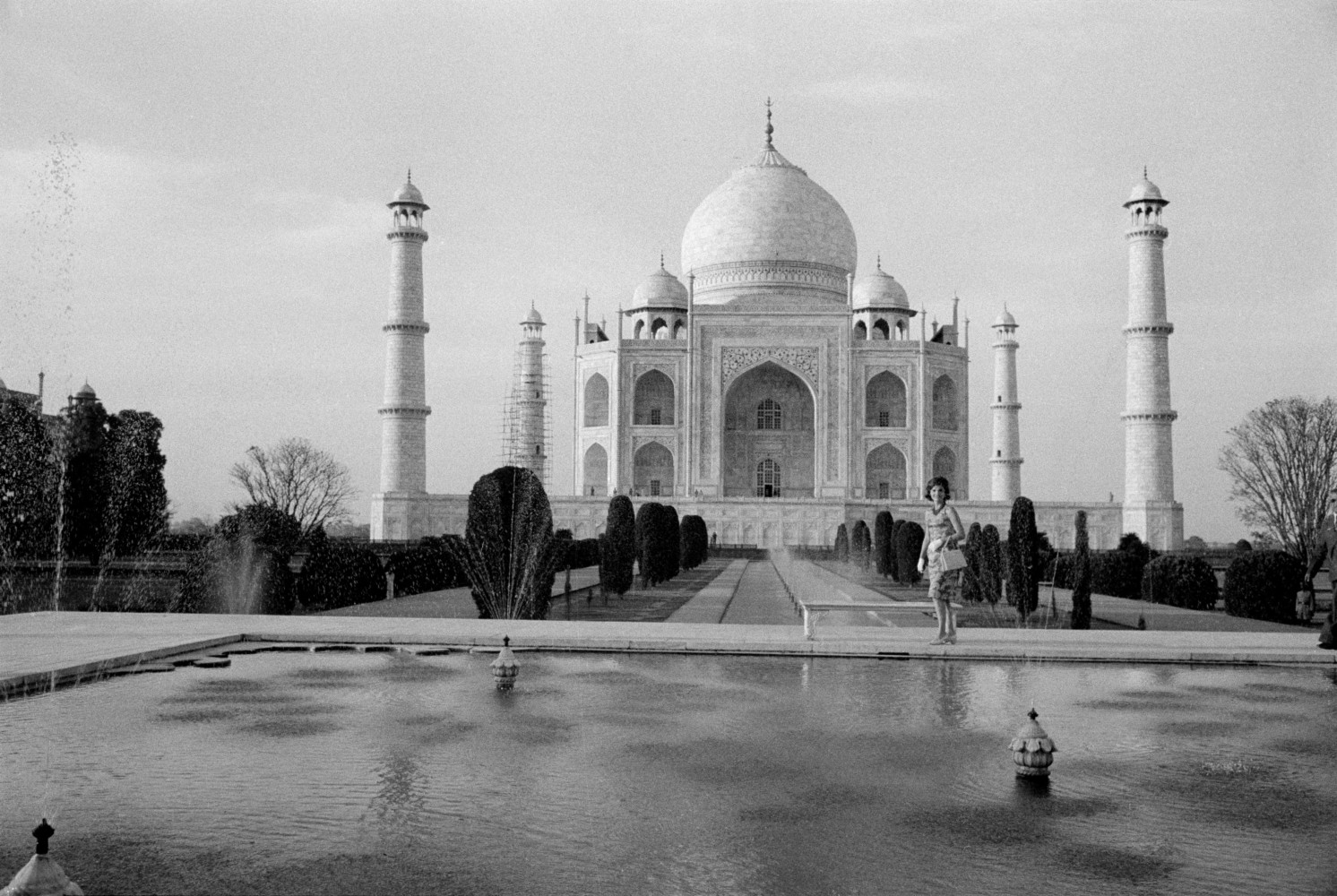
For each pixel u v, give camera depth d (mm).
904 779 13820
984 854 10969
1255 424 87562
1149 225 91250
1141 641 26391
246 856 10844
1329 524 26172
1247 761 14898
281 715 17594
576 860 10711
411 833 11508
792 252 123500
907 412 111000
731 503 100625
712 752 15164
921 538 57969
